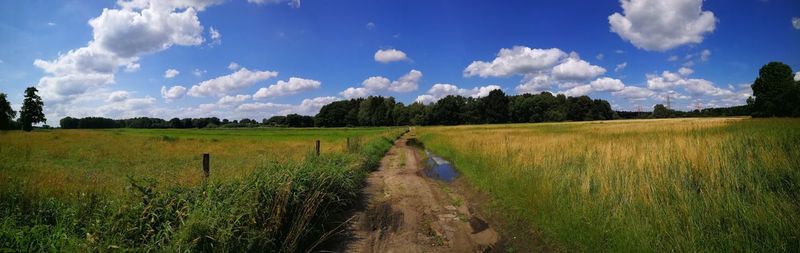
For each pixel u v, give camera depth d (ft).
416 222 23.22
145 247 13.03
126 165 46.91
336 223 22.39
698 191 21.57
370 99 439.63
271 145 89.30
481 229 21.88
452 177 42.37
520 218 22.66
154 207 15.37
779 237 14.58
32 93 265.95
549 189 24.72
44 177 27.63
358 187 33.35
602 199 21.21
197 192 17.78
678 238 15.75
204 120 445.37
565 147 46.62
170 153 66.49
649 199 19.92
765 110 170.91
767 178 21.93
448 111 383.65
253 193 18.10
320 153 47.03
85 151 67.87
